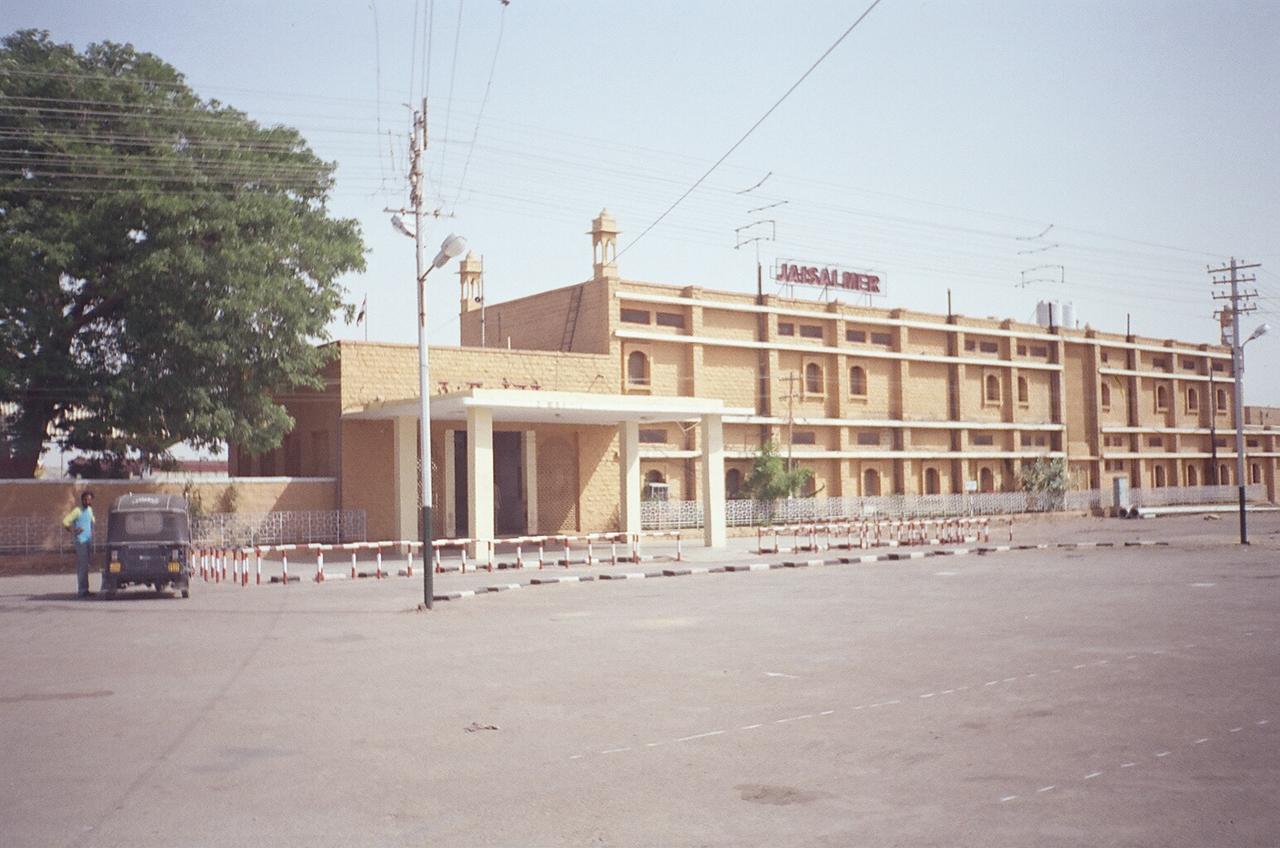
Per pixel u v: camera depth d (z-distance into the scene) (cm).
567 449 4062
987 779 713
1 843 609
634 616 1742
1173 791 675
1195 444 7206
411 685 1114
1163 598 1817
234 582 2542
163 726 922
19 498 2936
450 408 3234
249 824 644
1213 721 869
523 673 1183
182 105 2953
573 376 4081
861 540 3597
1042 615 1611
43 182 2808
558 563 3011
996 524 5056
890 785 705
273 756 813
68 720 949
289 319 2959
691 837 609
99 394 2834
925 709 945
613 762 784
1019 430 5953
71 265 2761
